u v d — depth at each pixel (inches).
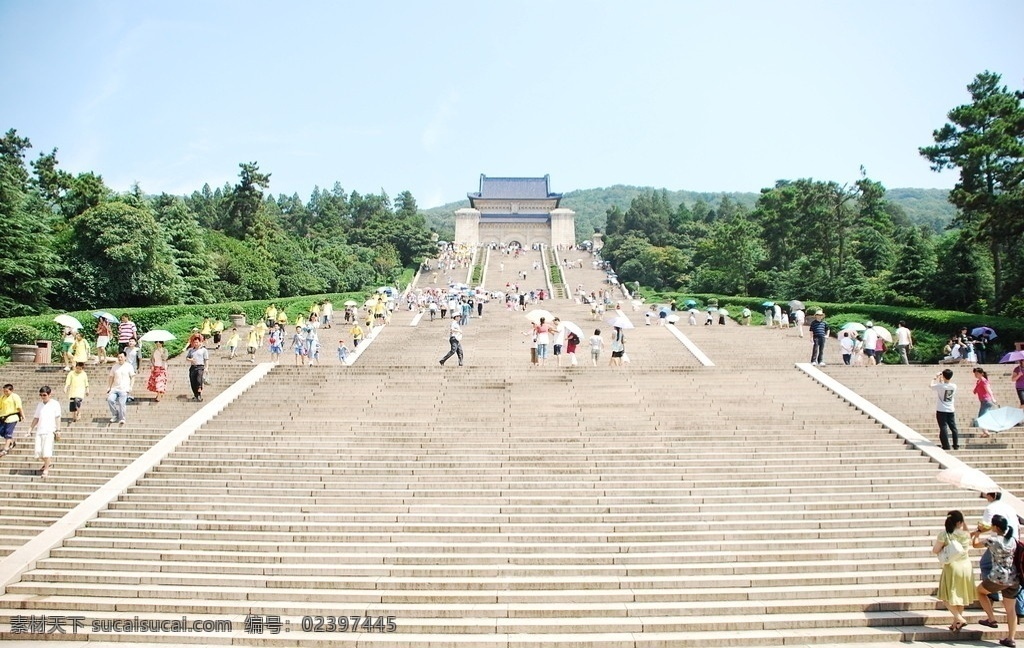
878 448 828.6
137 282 1929.1
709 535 646.5
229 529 665.0
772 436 858.8
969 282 1850.4
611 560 612.7
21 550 621.3
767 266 3120.1
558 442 846.5
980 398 864.3
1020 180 1553.9
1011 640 504.4
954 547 513.3
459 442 847.1
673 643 511.8
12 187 1704.0
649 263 4109.3
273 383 1076.5
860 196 2891.2
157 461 793.6
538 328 1278.3
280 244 3233.3
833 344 1612.9
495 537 643.5
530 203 5615.2
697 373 1109.1
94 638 516.7
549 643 509.0
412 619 538.6
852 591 570.6
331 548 628.4
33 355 1304.1
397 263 4471.0
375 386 1051.9
